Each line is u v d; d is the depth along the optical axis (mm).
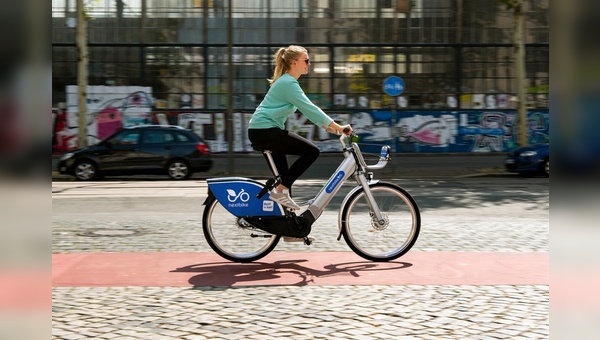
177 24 30688
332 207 12031
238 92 30906
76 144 30656
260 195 6430
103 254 7113
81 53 24750
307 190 15414
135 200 13680
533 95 31141
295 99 6180
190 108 30906
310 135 30688
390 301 5098
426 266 6480
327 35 30906
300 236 6465
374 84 31047
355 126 31031
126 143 20281
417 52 30953
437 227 9250
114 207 12336
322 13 30844
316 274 6113
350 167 6598
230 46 22359
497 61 31125
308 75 30969
